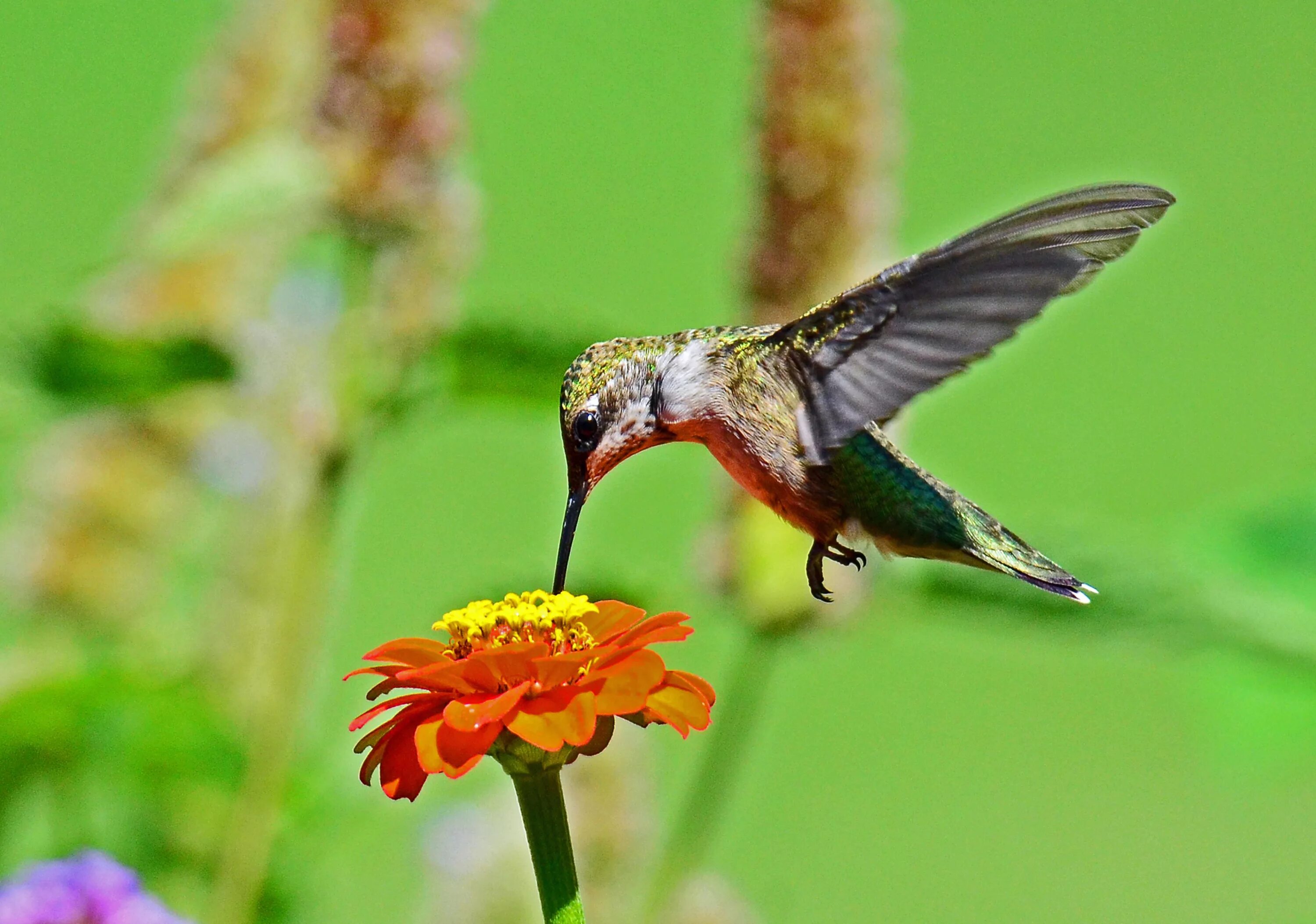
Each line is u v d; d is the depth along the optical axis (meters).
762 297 2.75
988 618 2.72
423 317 2.72
